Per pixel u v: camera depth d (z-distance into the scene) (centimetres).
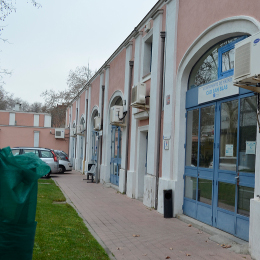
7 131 3066
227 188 636
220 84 673
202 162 743
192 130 803
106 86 1664
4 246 300
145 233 664
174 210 823
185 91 841
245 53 489
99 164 1728
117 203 1042
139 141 1149
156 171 946
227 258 508
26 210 314
